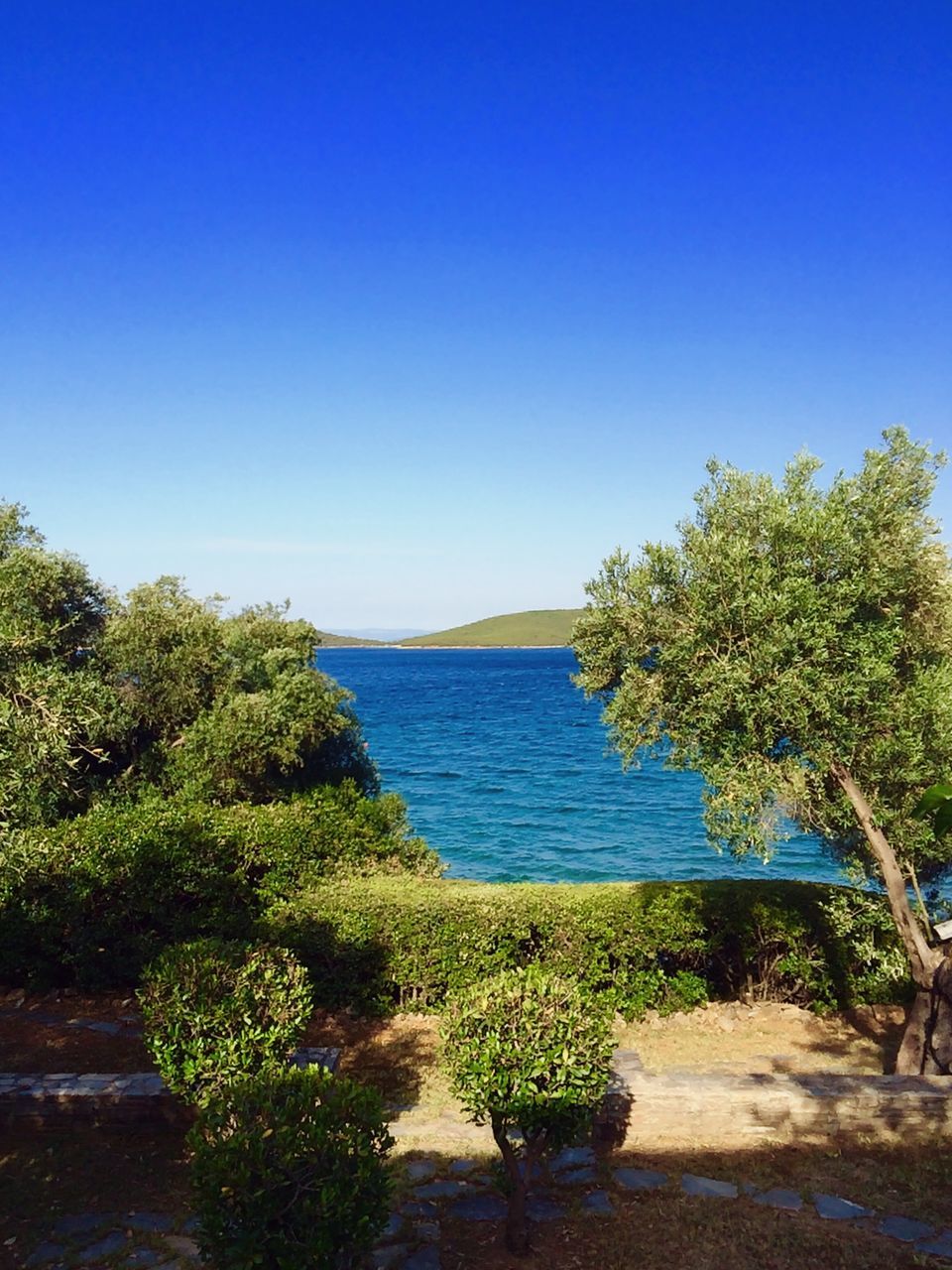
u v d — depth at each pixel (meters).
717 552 10.01
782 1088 9.31
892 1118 9.21
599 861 28.89
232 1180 5.88
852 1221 7.52
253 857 14.52
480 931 12.59
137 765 21.44
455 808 38.62
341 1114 6.41
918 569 10.07
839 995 13.27
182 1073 8.57
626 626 10.55
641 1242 7.19
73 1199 7.96
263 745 21.77
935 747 10.01
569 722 81.31
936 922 11.87
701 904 13.14
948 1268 6.80
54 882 13.27
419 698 113.31
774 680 9.48
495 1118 7.12
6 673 10.30
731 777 9.55
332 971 12.74
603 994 12.64
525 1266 6.87
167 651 22.16
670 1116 9.16
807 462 10.36
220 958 9.37
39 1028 12.05
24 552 19.25
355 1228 5.94
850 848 11.79
